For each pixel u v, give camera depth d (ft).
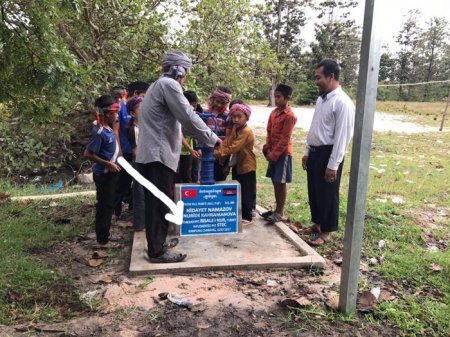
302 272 12.51
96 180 13.53
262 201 20.13
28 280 11.35
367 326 9.71
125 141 16.14
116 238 14.88
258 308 10.35
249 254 13.41
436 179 25.91
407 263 13.10
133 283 11.59
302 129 51.90
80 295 10.82
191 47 27.96
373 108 9.09
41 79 17.33
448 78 181.98
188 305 10.33
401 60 190.19
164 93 11.63
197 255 13.26
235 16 29.17
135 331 9.34
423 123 65.72
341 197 20.61
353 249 9.70
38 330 9.27
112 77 27.48
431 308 10.52
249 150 15.76
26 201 19.49
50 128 29.01
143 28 25.93
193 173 19.53
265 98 138.62
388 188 23.24
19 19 16.72
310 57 153.28
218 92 17.49
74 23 26.14
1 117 28.78
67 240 14.75
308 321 9.77
